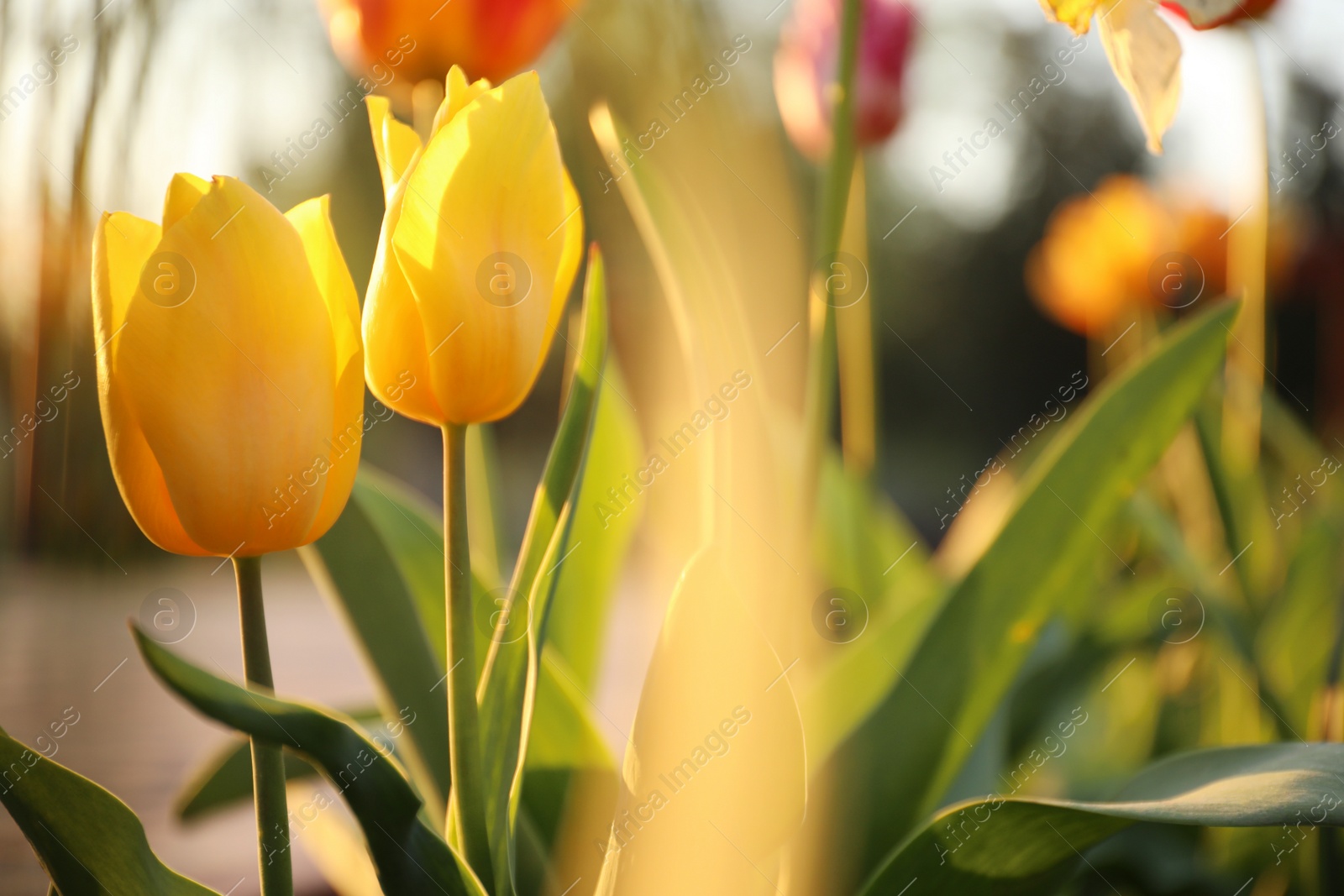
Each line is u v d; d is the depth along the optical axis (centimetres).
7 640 150
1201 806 60
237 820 148
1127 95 68
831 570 129
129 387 58
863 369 134
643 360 120
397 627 73
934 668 73
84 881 60
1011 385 762
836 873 71
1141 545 137
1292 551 118
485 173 59
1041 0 67
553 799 73
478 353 60
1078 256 170
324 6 76
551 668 73
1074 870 64
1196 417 104
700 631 62
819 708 77
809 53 123
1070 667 100
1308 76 121
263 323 58
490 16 73
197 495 58
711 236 73
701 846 63
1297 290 180
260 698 56
